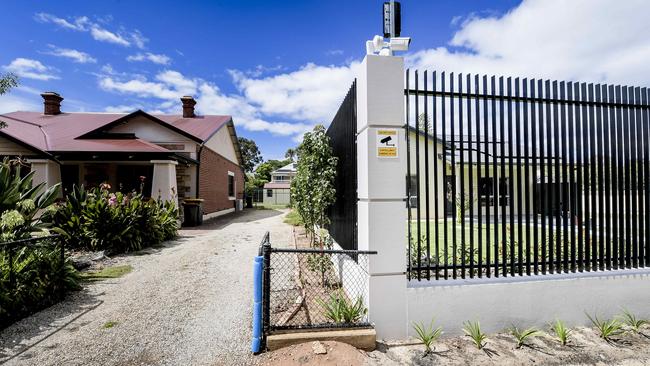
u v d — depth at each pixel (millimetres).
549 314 2975
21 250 3451
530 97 3033
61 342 2703
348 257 3672
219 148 15672
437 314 2799
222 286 4273
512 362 2412
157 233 7266
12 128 13102
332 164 4598
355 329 2621
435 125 2855
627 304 3131
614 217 3248
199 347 2623
